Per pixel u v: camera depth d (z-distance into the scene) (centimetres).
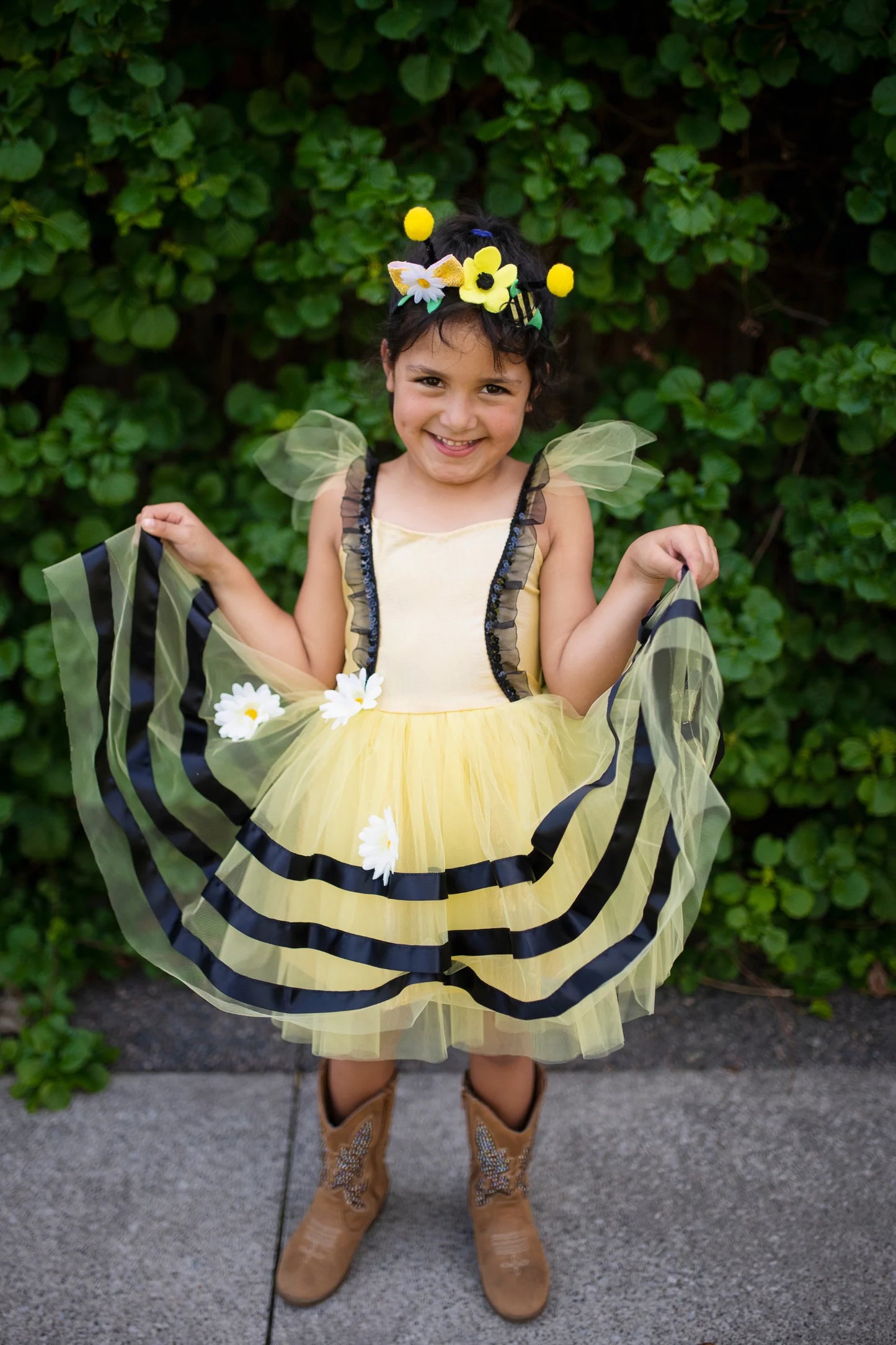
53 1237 180
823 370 219
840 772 250
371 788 152
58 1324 165
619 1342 162
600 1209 186
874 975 249
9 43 213
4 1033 225
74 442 222
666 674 141
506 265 148
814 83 233
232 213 223
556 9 243
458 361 144
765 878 244
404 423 152
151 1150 199
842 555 231
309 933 152
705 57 221
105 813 161
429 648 157
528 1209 175
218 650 166
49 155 220
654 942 144
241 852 157
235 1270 175
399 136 257
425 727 154
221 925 157
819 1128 205
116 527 235
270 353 248
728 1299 169
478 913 150
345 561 163
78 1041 213
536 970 147
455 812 151
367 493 165
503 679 157
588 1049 148
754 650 226
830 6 216
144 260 222
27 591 228
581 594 160
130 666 161
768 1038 231
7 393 258
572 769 155
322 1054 151
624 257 232
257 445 232
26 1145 200
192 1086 216
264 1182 193
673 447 243
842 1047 229
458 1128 204
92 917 253
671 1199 188
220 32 243
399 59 235
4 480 221
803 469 257
